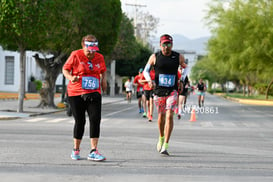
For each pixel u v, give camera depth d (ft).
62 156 37.99
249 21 170.09
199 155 40.37
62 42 110.93
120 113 109.70
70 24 101.65
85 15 118.93
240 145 48.83
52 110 114.11
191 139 53.98
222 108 147.33
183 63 40.22
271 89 314.14
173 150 43.42
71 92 35.83
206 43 190.80
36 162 34.81
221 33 175.73
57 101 171.63
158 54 39.65
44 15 94.58
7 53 226.58
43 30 96.17
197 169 33.14
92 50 34.86
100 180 28.71
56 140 49.78
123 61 320.91
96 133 35.81
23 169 31.91
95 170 31.94
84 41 35.19
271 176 31.12
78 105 35.83
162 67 39.32
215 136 58.34
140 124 75.46
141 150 42.96
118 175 30.35
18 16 92.79
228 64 184.96
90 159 36.01
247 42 169.17
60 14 98.12
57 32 100.58
